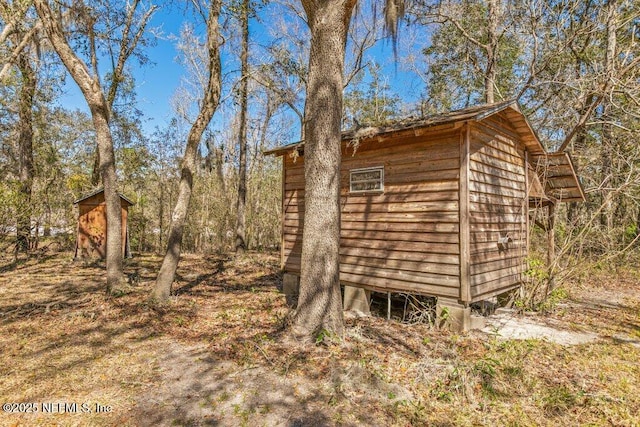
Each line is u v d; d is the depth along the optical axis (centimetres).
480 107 692
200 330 603
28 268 1167
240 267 1331
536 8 1241
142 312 695
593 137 1412
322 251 548
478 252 640
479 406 377
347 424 339
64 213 1600
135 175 2047
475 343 555
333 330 538
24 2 959
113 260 814
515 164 798
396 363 470
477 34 1614
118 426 333
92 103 792
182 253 1762
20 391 396
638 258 1173
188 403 374
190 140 810
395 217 700
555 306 802
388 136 675
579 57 1211
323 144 556
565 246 777
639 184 754
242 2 880
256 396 387
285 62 1277
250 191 2338
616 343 578
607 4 1112
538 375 452
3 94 1555
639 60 802
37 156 1691
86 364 467
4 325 615
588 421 354
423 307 693
